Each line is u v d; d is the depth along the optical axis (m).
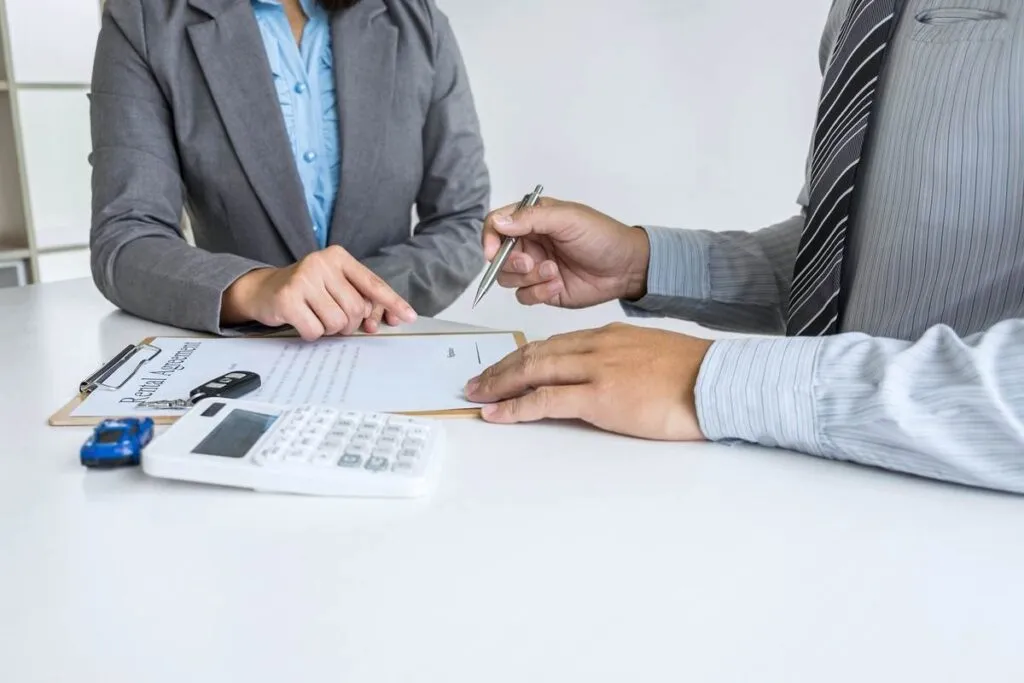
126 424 0.50
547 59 2.38
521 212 0.76
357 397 0.61
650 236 0.82
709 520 0.43
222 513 0.43
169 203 1.06
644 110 2.30
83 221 2.73
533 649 0.31
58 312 0.93
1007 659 0.31
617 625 0.33
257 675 0.30
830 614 0.34
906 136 0.62
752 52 2.14
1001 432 0.44
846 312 0.69
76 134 2.67
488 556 0.39
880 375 0.48
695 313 0.86
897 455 0.48
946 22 0.61
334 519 0.43
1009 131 0.57
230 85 1.09
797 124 2.13
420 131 1.26
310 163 1.18
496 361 0.71
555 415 0.56
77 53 2.66
